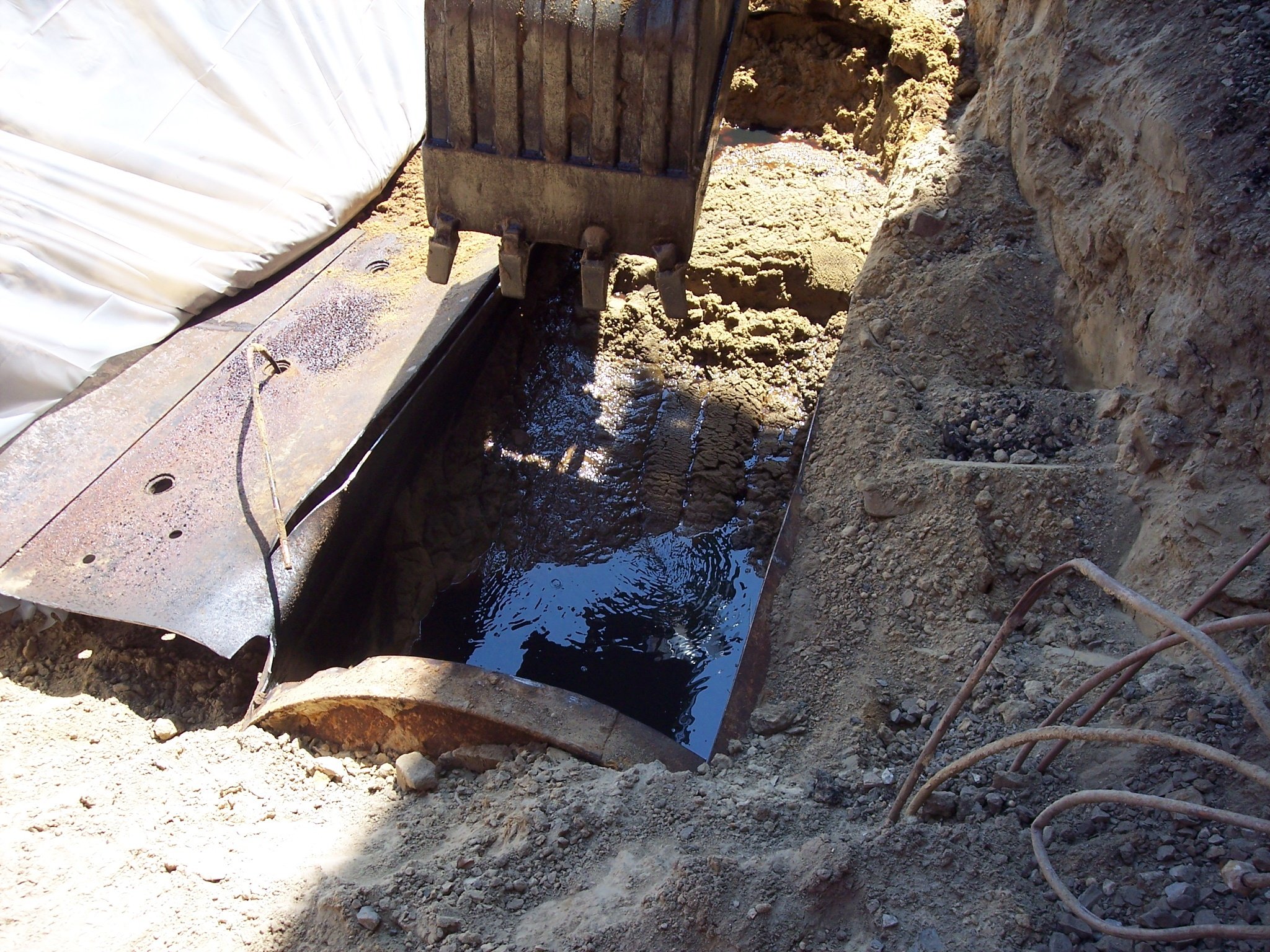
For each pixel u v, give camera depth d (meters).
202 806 2.16
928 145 3.46
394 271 3.36
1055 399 2.64
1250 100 2.34
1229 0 2.55
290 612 2.47
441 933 1.75
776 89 4.59
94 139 3.08
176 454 2.71
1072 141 2.91
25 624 2.58
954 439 2.63
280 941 1.80
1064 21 2.92
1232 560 2.04
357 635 2.81
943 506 2.40
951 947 1.56
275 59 3.53
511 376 3.45
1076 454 2.49
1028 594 1.54
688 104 2.40
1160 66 2.57
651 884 1.74
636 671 2.79
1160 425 2.30
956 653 2.19
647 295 3.72
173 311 3.12
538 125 2.52
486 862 1.89
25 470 2.68
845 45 4.42
